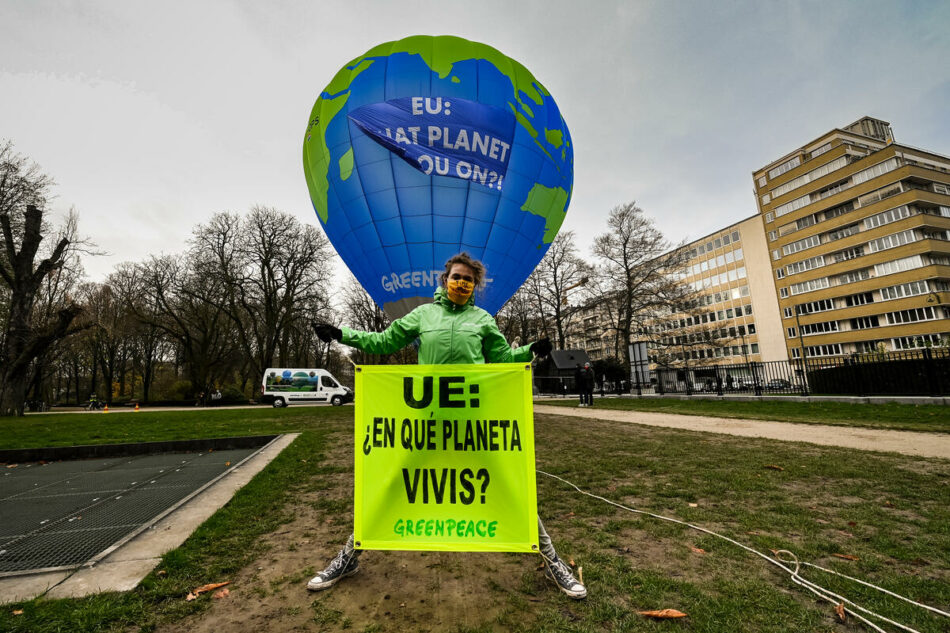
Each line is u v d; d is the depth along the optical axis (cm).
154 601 228
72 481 580
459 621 213
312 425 1195
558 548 299
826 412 1122
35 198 2389
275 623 211
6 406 2161
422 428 248
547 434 882
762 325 5441
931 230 4066
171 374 4512
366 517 241
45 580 248
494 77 858
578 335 3534
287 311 3397
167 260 3594
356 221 862
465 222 828
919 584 244
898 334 4094
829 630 204
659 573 260
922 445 639
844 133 4912
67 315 2344
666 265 3253
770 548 295
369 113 827
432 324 277
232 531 336
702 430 888
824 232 4709
